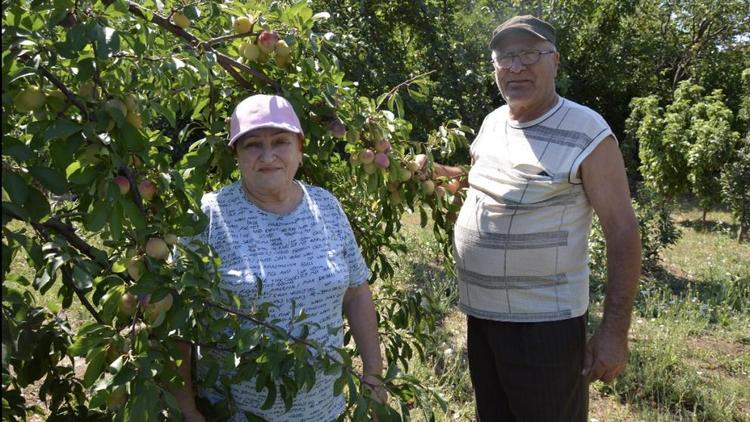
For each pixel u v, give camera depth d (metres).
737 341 4.77
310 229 1.83
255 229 1.78
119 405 1.38
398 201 2.49
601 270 6.51
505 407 2.55
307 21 2.07
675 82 20.52
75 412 2.01
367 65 6.14
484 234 2.35
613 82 16.47
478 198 2.41
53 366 2.02
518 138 2.32
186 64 1.76
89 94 1.39
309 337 1.76
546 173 2.21
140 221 1.43
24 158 1.18
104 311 1.49
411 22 6.82
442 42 6.88
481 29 7.46
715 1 20.23
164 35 1.78
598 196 2.18
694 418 3.55
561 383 2.32
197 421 1.69
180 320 1.41
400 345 2.66
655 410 3.62
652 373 3.93
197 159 1.98
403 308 2.69
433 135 2.61
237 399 1.81
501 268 2.31
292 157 1.80
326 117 2.20
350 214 2.70
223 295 1.69
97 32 1.32
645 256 6.98
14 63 1.24
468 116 6.78
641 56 17.59
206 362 1.55
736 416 3.61
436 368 3.98
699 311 5.26
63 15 1.33
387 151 2.31
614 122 18.50
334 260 1.84
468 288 2.46
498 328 2.39
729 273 6.66
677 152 10.66
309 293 1.77
